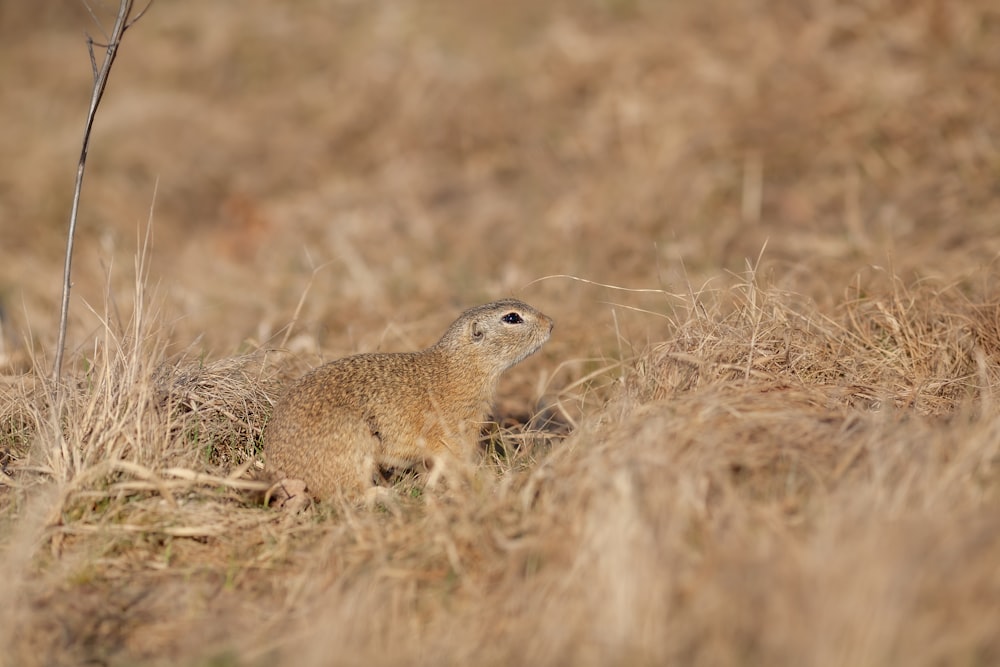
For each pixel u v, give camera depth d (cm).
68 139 3025
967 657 786
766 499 1012
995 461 1020
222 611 1005
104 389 1242
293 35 3462
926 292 1530
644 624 855
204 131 3078
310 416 1251
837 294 1662
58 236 2622
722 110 2598
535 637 876
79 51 3597
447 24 3366
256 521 1141
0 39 3834
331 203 2712
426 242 2439
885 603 800
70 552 1084
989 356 1363
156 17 3722
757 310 1378
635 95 2748
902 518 900
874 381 1316
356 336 1888
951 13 2569
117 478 1168
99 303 2080
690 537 960
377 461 1301
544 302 1986
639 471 991
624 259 2178
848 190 2261
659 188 2400
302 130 3078
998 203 2031
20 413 1338
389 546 1056
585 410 1480
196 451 1228
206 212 2833
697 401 1123
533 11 3359
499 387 1719
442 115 2941
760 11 2866
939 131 2306
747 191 2345
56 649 942
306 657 876
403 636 925
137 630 975
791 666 798
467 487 1165
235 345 1752
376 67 3173
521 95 2945
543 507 1049
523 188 2644
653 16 3084
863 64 2541
